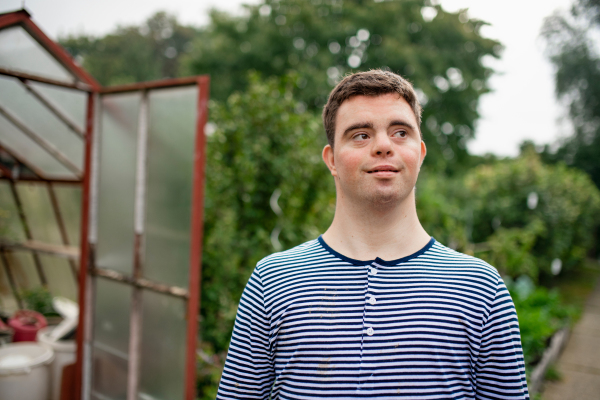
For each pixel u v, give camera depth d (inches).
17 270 179.9
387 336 39.4
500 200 301.9
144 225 104.8
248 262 145.4
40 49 104.4
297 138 152.2
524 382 40.3
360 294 41.4
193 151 94.6
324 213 163.8
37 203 165.2
